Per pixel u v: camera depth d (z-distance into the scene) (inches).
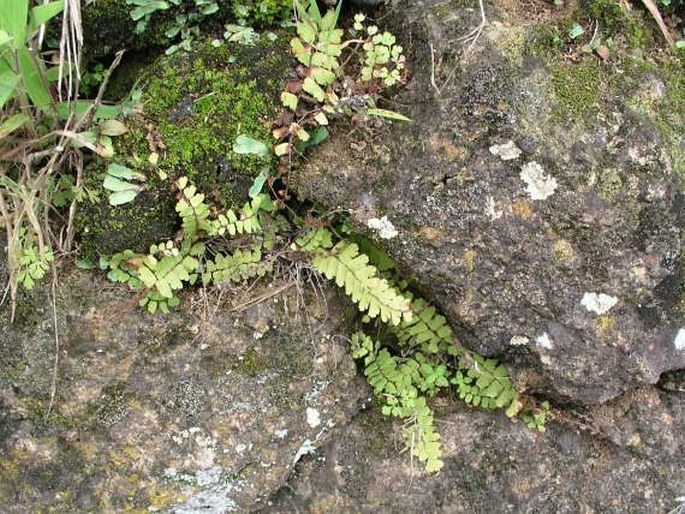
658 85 17.8
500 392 19.6
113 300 17.6
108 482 18.9
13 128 15.9
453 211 17.4
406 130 17.5
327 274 18.0
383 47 17.4
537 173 17.0
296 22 18.1
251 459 19.2
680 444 20.1
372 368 19.8
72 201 17.1
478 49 16.9
